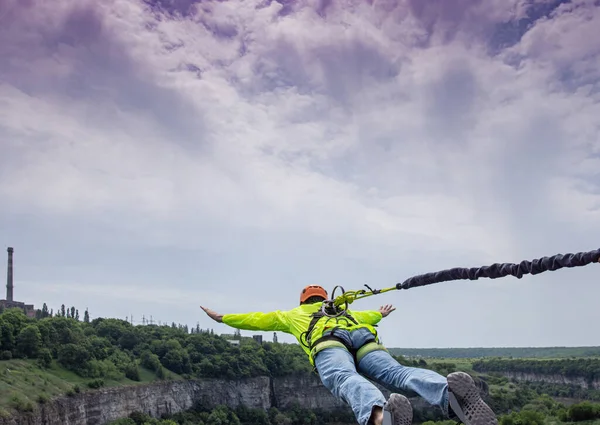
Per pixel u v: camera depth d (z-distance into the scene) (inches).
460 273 273.0
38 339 6776.6
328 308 325.7
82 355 6993.1
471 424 211.2
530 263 233.8
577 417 5954.7
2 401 5226.4
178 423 7327.8
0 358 6328.7
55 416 5654.5
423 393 235.5
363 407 235.3
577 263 213.9
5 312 7076.8
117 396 6732.3
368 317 335.0
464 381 213.0
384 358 274.2
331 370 267.9
